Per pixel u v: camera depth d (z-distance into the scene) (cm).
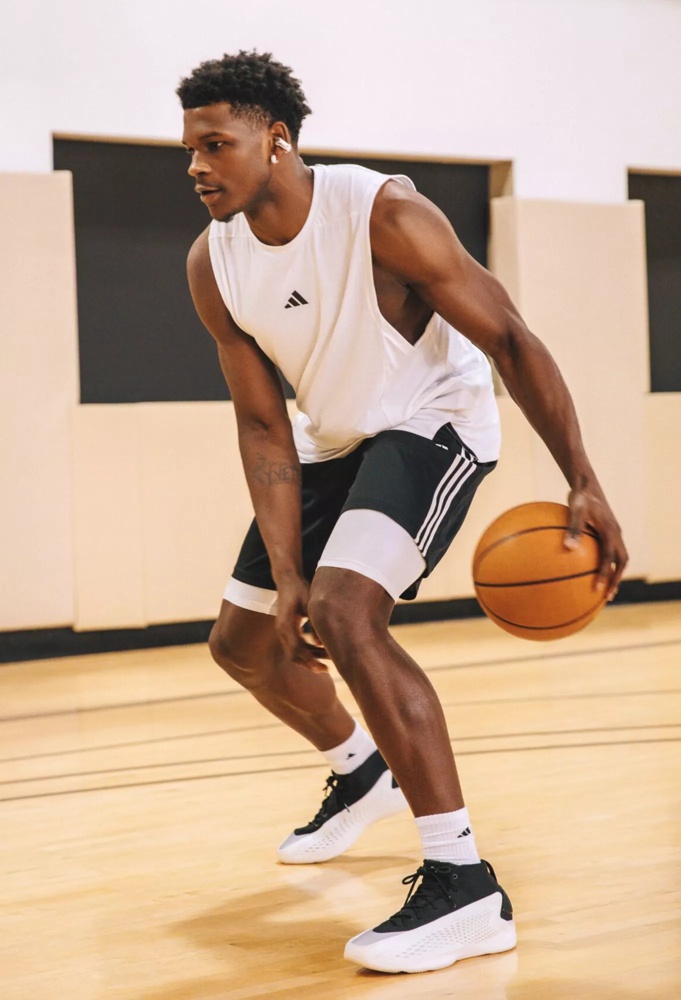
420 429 278
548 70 923
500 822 354
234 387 298
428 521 267
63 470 769
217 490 802
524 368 269
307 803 392
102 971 251
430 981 239
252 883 311
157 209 824
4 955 263
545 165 923
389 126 872
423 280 263
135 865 330
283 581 283
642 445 928
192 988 240
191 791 415
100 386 812
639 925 262
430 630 830
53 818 386
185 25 812
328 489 303
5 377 755
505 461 870
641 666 644
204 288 287
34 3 773
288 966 251
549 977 237
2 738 529
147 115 806
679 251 987
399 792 331
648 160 962
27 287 759
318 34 848
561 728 491
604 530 262
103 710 589
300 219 265
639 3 952
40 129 780
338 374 279
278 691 313
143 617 787
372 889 302
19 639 768
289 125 261
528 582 262
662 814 354
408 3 874
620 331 920
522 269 888
